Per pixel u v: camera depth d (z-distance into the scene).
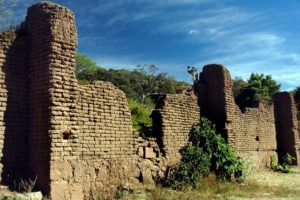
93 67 49.31
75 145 10.64
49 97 10.22
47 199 9.77
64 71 10.56
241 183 15.73
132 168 13.19
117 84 47.09
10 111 10.42
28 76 10.91
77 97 10.87
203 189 13.83
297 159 25.25
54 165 10.05
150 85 50.34
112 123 12.60
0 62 10.32
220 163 15.83
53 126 10.16
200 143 16.00
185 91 17.27
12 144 10.39
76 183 10.57
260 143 21.94
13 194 9.37
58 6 10.66
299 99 48.94
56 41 10.46
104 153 12.21
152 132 14.97
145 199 11.50
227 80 18.30
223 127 17.75
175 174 14.44
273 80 56.88
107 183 12.13
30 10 11.05
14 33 10.76
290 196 13.37
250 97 42.03
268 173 20.69
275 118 26.02
